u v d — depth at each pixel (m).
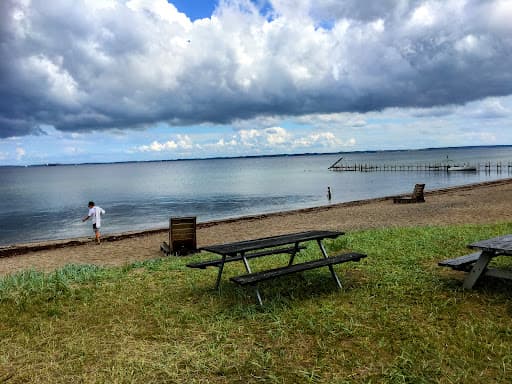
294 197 43.75
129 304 5.77
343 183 63.47
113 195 58.22
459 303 5.11
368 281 6.29
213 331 4.58
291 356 3.93
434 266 7.06
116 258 13.39
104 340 4.52
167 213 34.53
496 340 4.05
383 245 9.24
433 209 22.06
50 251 16.02
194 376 3.65
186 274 7.50
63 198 55.78
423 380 3.39
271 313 5.02
